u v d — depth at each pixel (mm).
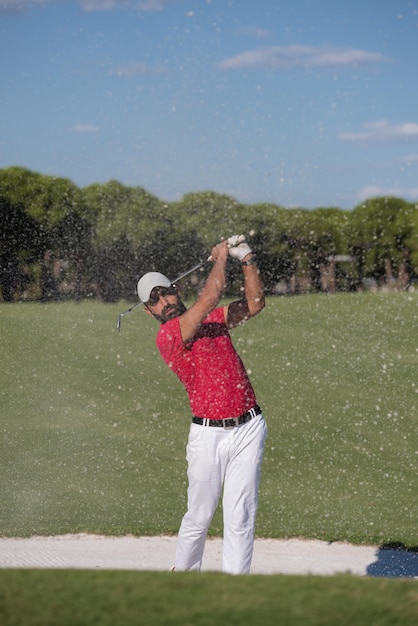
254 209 22578
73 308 20531
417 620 2625
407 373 13672
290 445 9758
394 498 7676
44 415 11016
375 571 5395
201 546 4445
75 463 8805
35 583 2936
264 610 2688
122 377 13336
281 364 14352
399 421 10875
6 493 7656
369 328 17188
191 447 4309
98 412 11211
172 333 4242
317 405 11758
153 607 2703
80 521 6688
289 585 2936
